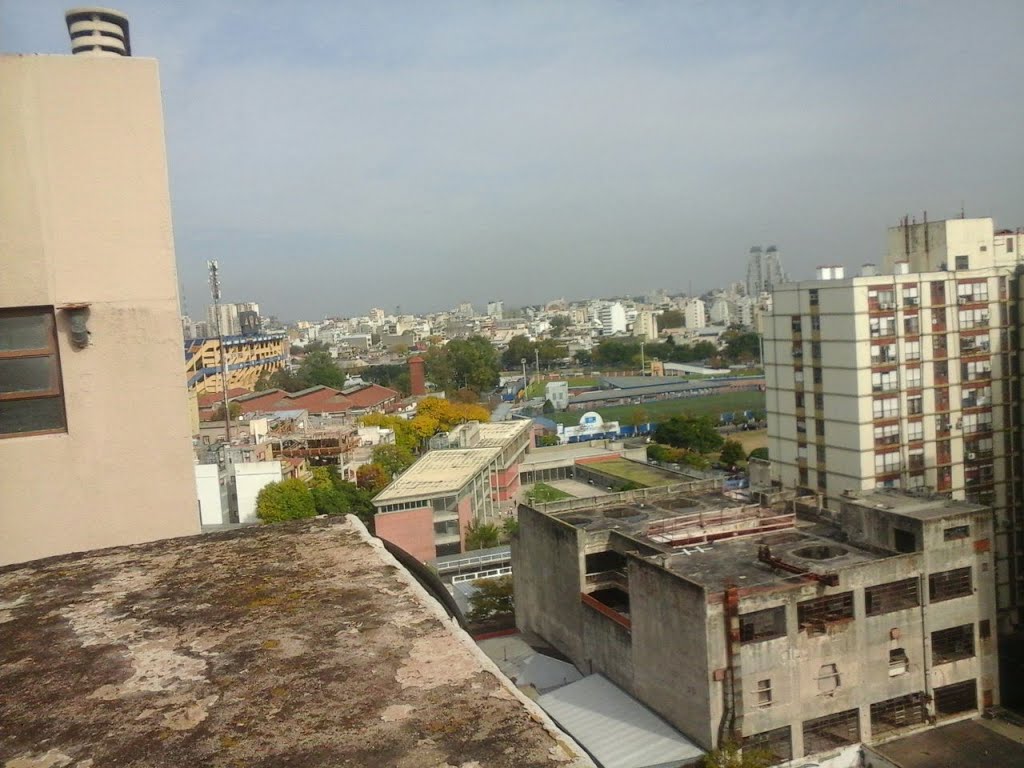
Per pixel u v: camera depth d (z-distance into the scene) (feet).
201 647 11.09
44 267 23.58
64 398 24.00
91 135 23.89
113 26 25.40
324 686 9.68
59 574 15.07
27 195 23.34
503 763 7.91
